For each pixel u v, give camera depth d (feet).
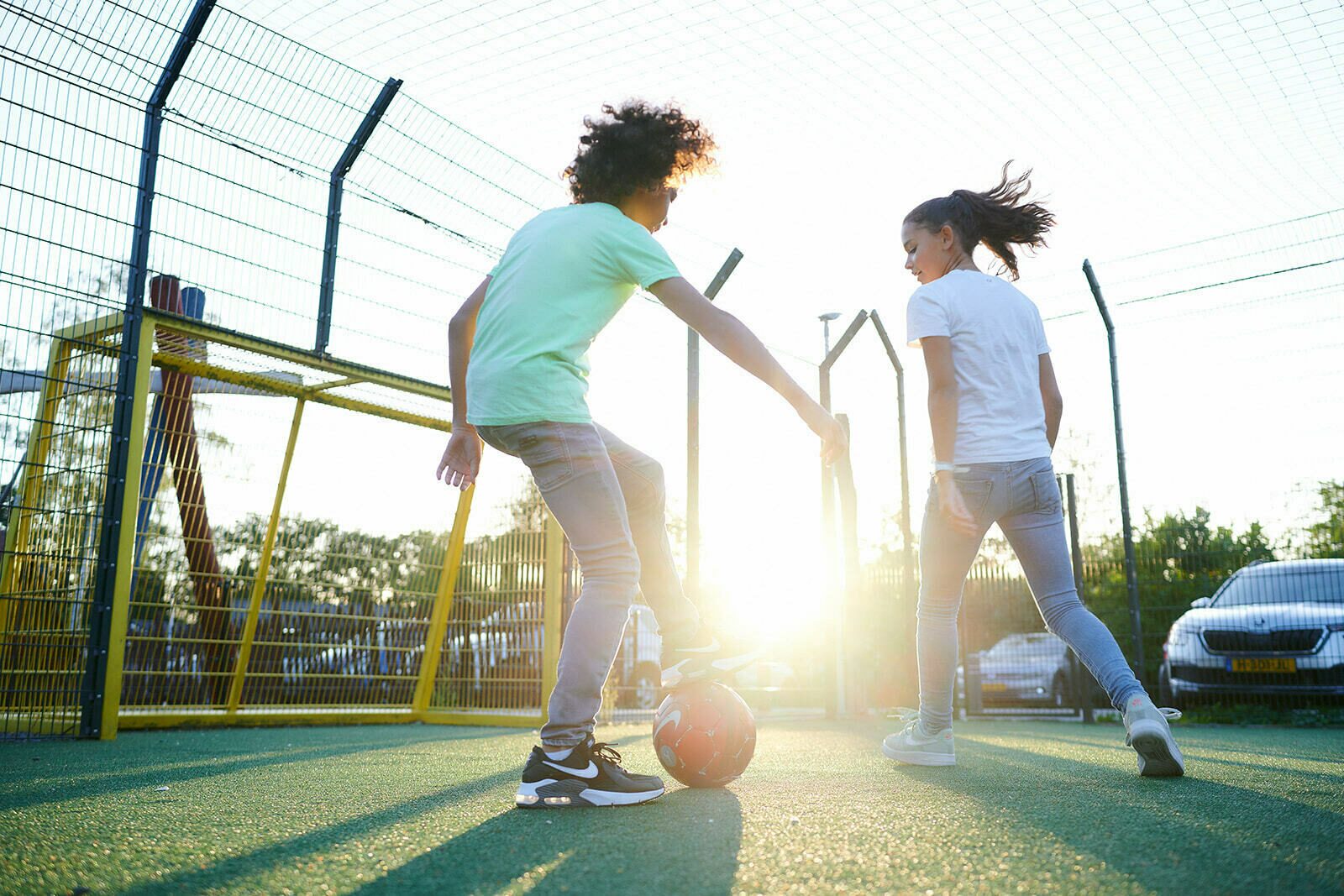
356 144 16.87
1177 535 22.31
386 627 18.63
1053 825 5.15
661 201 7.09
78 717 13.39
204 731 15.62
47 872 4.20
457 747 12.21
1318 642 19.83
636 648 20.76
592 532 6.25
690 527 17.44
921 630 8.97
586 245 6.42
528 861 4.30
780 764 9.32
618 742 12.92
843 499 23.27
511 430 6.29
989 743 13.48
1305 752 11.81
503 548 19.13
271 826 5.41
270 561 16.84
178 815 5.91
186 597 15.75
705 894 3.64
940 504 8.40
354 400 18.11
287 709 17.22
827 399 22.59
